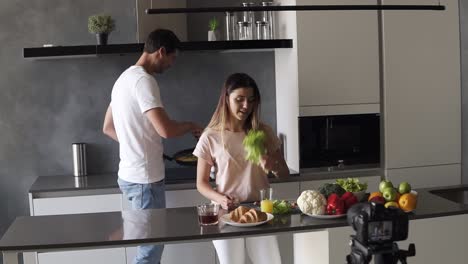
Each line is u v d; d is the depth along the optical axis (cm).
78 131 455
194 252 409
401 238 175
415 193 287
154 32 369
